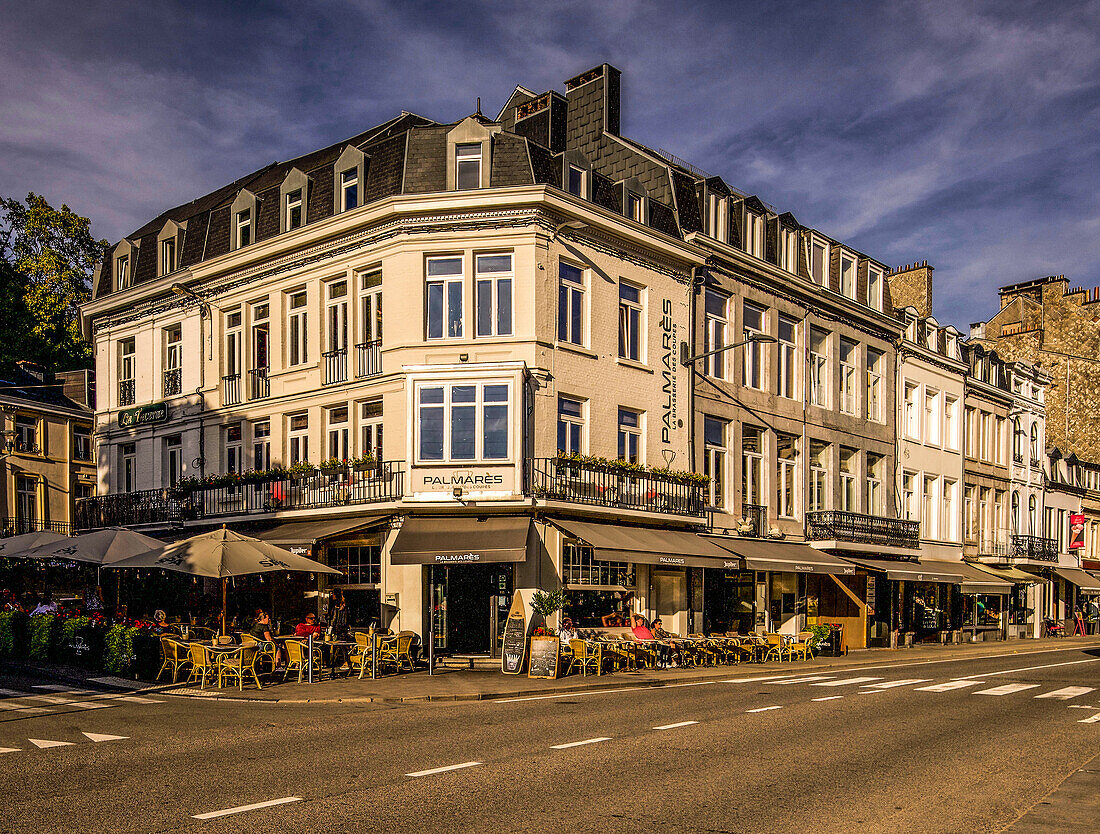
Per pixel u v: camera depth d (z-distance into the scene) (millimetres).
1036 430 47781
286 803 8078
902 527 34312
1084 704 15734
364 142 27734
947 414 40219
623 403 24609
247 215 27094
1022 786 9258
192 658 17594
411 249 23000
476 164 23141
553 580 22141
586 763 9977
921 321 38188
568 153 23875
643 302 25609
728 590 28172
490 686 17922
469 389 22109
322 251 24750
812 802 8445
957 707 15203
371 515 22891
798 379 30953
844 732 12383
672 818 7801
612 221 24188
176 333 29375
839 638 28656
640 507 23938
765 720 13422
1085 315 54969
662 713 14203
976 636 41469
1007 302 58094
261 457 26359
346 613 23656
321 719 13398
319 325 24859
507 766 9750
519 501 21656
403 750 10688
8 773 9289
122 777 9117
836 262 33062
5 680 17500
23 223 45938
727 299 28359
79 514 30891
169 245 29500
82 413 40719
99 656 19016
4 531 36188
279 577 25328
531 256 22625
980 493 42344
